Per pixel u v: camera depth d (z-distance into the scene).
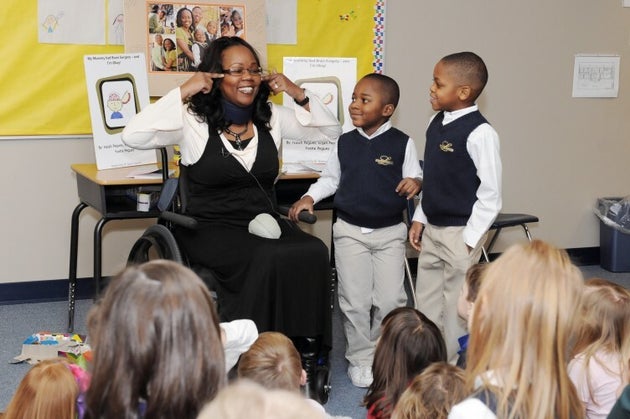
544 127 4.82
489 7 4.56
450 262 2.96
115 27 3.89
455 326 2.99
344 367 3.37
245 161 3.04
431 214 3.04
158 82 3.90
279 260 2.80
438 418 1.67
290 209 3.16
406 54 4.44
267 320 2.81
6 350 3.39
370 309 3.35
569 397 1.44
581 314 2.06
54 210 3.99
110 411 1.27
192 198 3.08
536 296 1.41
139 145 2.98
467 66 2.88
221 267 2.89
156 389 1.26
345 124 4.08
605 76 4.88
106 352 1.28
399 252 3.20
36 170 3.92
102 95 3.63
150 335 1.26
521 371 1.40
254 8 4.02
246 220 3.09
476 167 2.90
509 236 4.88
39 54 3.80
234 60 2.98
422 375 1.76
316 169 3.81
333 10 4.23
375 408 2.11
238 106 3.03
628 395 1.41
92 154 4.00
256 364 1.92
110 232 4.11
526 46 4.68
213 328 1.32
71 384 1.73
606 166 5.01
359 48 4.32
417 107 4.52
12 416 1.71
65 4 3.79
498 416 1.39
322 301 2.88
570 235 5.02
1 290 3.97
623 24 4.87
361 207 3.12
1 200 3.89
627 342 2.05
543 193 4.90
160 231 2.87
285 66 4.00
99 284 3.40
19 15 3.74
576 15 4.75
